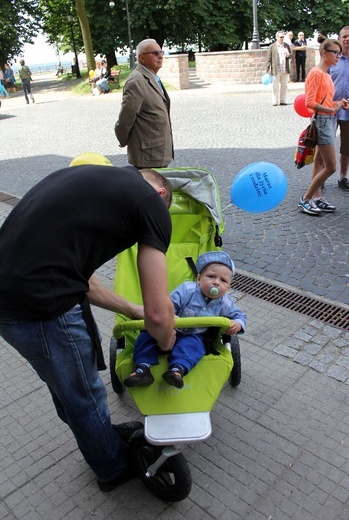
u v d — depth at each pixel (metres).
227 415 3.11
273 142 9.69
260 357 3.62
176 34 27.83
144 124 5.34
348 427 2.97
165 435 2.23
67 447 2.99
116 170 2.02
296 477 2.67
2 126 15.02
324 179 5.83
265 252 5.25
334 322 3.99
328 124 5.55
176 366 2.42
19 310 1.95
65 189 1.95
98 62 21.25
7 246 1.95
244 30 28.81
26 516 2.57
